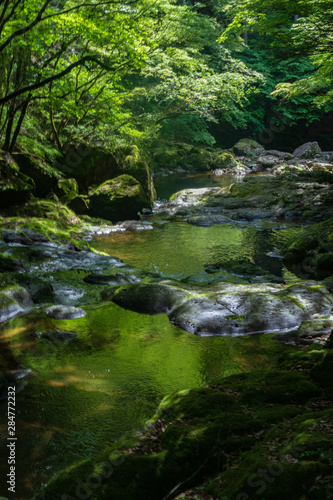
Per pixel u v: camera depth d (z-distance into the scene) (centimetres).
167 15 1644
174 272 892
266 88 3466
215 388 392
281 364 461
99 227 1278
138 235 1227
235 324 612
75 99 1255
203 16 2450
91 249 998
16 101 1314
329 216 1428
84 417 408
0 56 1076
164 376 486
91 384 468
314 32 1520
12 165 1154
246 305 647
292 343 567
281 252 1052
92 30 958
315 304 661
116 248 1076
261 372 418
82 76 1325
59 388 458
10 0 926
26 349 546
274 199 1593
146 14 1359
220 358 530
